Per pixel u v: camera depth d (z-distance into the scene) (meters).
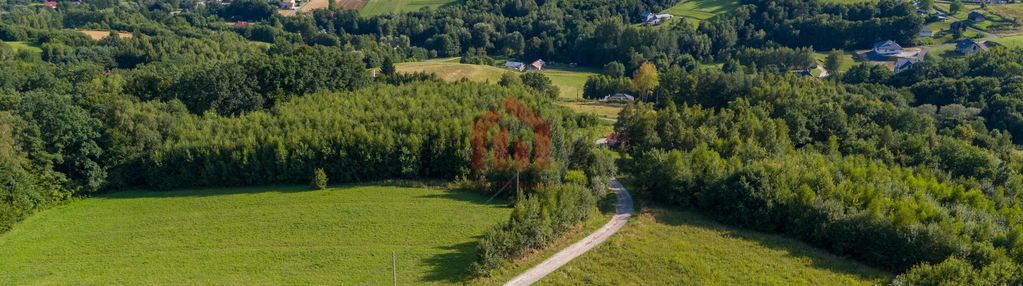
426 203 60.16
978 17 179.50
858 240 48.09
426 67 145.12
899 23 173.38
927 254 44.50
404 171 67.00
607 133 97.31
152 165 67.06
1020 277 38.31
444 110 74.94
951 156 72.44
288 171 66.75
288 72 89.31
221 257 48.97
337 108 76.69
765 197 53.84
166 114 71.88
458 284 43.38
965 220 49.25
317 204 60.31
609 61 183.62
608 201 62.25
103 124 68.56
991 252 42.38
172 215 58.66
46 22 189.12
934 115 108.69
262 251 49.94
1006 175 66.62
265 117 73.81
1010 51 134.25
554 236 50.28
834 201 50.91
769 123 77.75
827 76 149.12
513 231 46.44
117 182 67.06
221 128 70.62
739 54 176.00
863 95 106.75
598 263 46.53
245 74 87.25
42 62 132.25
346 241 51.44
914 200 52.16
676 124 79.31
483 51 198.25
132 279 45.53
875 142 77.69
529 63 193.62
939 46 167.50
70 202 63.25
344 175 67.12
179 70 96.75
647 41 180.00
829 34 181.38
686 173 59.66
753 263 46.56
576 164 70.00
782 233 53.19
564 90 157.38
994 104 109.44
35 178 61.22
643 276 44.41
